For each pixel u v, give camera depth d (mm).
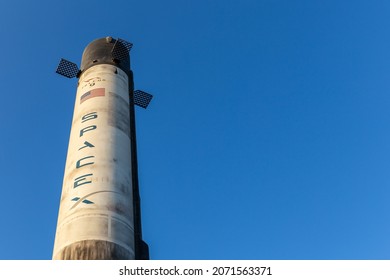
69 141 26219
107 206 21781
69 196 22375
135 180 25516
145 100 32812
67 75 30891
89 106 27000
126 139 26203
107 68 30016
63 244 20422
